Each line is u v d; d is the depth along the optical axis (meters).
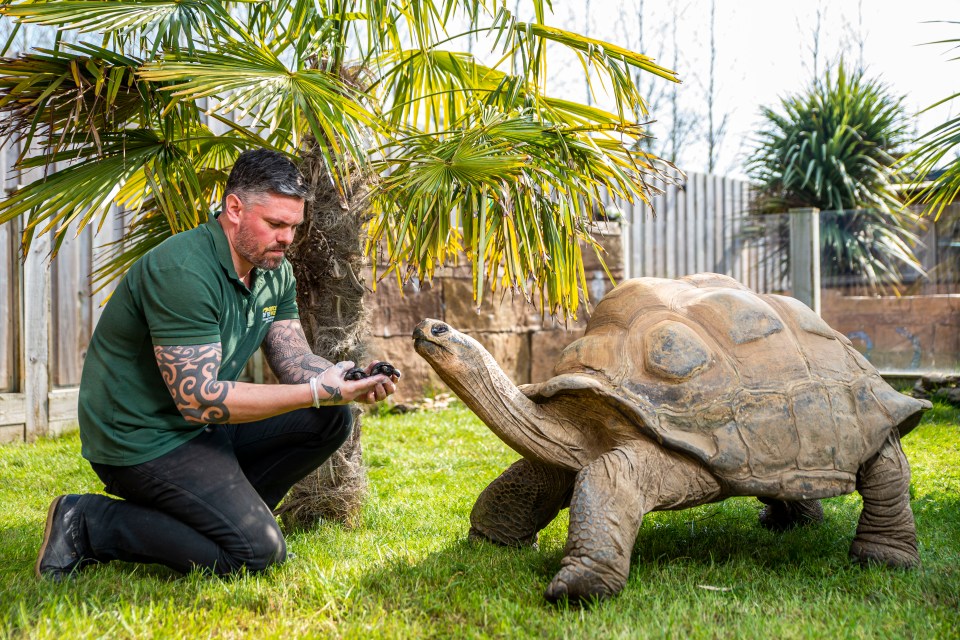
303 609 2.24
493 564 2.64
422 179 2.96
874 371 2.97
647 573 2.61
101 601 2.22
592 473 2.42
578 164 3.28
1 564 2.61
